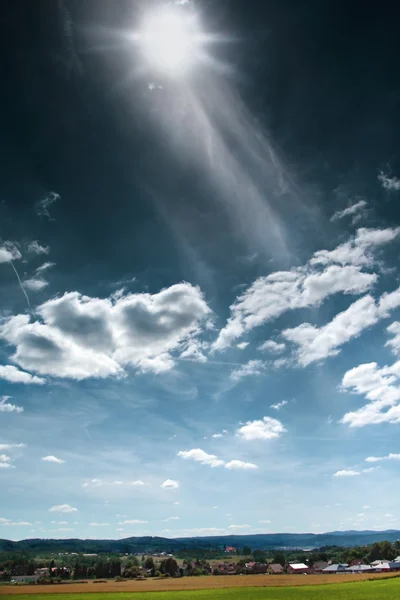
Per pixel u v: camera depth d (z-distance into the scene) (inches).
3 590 4877.0
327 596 3280.0
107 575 7559.1
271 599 3257.9
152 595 3922.2
